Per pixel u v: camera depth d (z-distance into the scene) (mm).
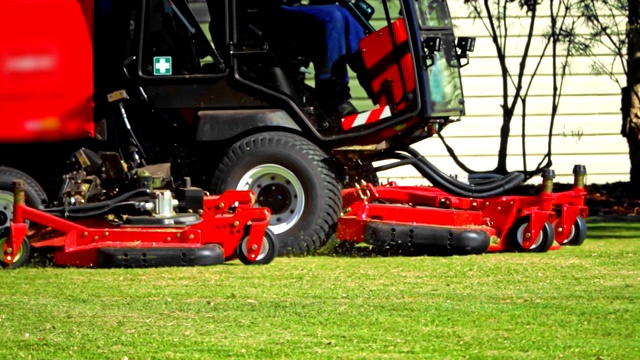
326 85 25422
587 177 41750
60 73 24906
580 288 19562
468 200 25359
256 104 25328
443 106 25078
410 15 24938
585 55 41219
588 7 40906
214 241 22891
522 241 24719
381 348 14805
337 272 21719
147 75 25281
